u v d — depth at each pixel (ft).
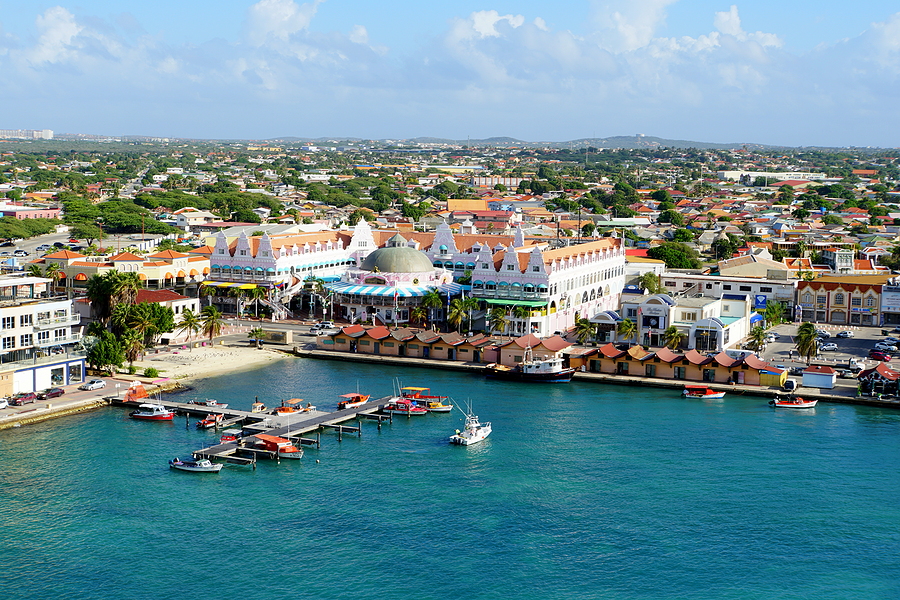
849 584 414.62
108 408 650.02
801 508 488.02
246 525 463.01
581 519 473.26
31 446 565.53
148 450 563.48
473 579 414.21
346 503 489.67
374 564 426.10
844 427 616.80
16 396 636.89
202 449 561.43
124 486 508.12
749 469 540.11
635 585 411.34
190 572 417.90
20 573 415.85
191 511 478.18
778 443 584.40
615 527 464.65
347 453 564.71
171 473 528.63
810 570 426.10
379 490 506.89
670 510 484.74
